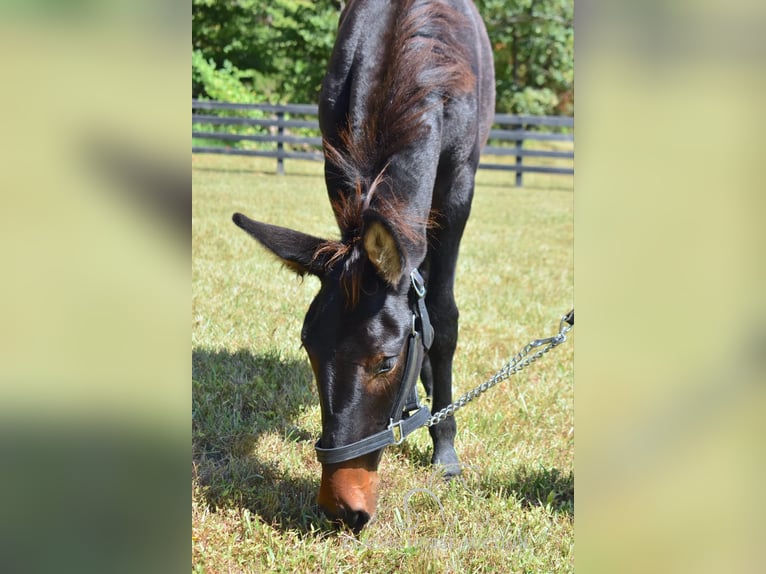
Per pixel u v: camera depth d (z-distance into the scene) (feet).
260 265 18.33
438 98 8.57
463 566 7.67
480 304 17.02
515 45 65.51
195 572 7.06
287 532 7.93
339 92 9.48
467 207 9.87
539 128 67.51
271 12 60.03
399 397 7.35
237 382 11.89
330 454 6.88
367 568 7.55
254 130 55.06
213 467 9.37
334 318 6.86
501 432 11.05
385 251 6.70
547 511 8.79
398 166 7.93
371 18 9.36
